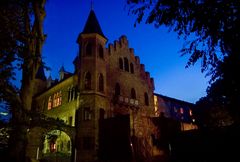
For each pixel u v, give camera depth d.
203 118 34.06
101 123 27.97
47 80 48.72
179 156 23.81
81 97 29.12
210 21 8.65
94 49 32.06
